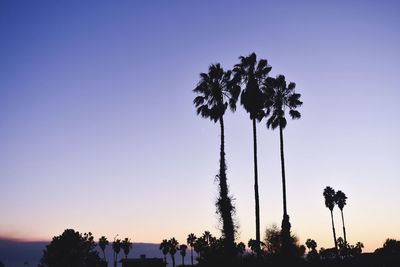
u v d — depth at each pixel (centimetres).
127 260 9288
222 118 3772
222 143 3659
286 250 3947
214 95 3903
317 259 5944
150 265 9238
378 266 6159
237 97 3931
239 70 3966
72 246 6100
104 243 13362
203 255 3381
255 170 3609
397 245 6431
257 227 3456
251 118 3834
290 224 4025
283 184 4122
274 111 4469
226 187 3497
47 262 5959
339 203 8875
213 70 4003
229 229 3394
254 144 3688
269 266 3931
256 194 3538
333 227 8425
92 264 6769
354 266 6184
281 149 4291
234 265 3338
